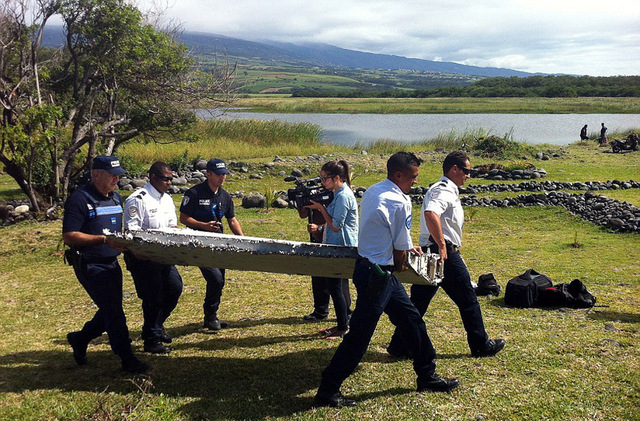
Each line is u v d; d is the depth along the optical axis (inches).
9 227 476.1
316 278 230.2
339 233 210.4
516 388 156.4
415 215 535.8
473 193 636.7
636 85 4665.4
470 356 183.8
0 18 548.4
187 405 147.6
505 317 230.8
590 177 760.3
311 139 1162.6
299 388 160.1
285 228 459.2
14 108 550.3
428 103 3693.4
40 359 183.3
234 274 320.8
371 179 745.0
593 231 460.4
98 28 608.7
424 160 893.8
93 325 174.9
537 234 450.6
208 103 712.4
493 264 342.3
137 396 152.7
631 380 160.1
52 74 629.6
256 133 1126.4
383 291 145.3
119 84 662.5
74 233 161.6
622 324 218.2
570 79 5177.2
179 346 198.1
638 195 609.9
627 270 319.9
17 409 143.4
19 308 253.9
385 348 195.0
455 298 180.5
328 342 202.1
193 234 157.9
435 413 142.7
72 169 622.8
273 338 207.6
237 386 161.3
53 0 575.5
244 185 708.7
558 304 248.5
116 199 173.9
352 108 3250.5
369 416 141.7
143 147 897.5
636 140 1112.8
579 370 168.4
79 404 147.1
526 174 753.0
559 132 1836.9
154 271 184.4
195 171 758.5
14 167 546.0
